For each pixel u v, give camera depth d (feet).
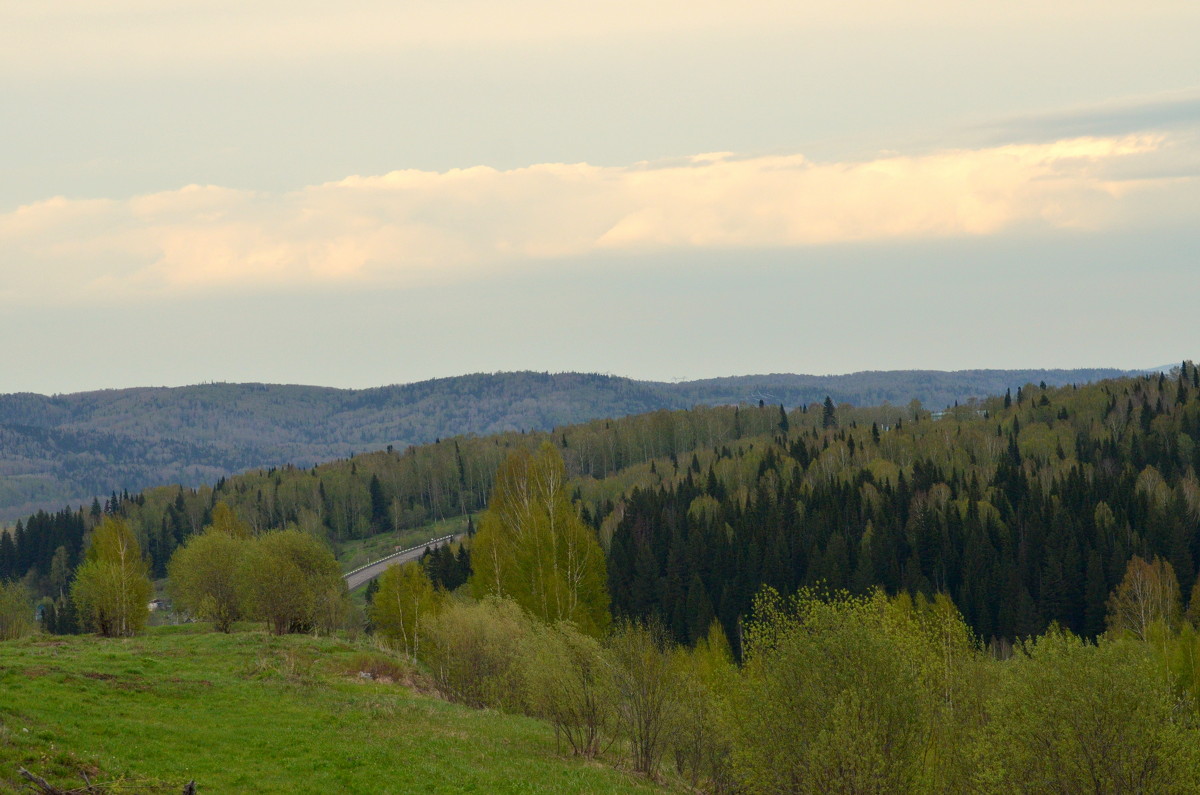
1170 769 124.57
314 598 275.39
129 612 277.64
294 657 206.90
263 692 156.87
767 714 132.16
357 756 123.13
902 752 127.85
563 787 125.49
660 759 155.02
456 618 197.06
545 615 240.53
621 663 154.10
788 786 130.62
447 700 191.72
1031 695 131.23
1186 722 129.18
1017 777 130.93
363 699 164.55
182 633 283.18
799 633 136.26
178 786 100.42
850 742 122.42
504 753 141.08
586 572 256.73
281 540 287.48
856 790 123.54
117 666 166.81
